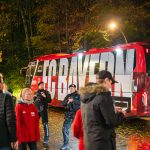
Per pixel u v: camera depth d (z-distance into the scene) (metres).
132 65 16.08
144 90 15.83
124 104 16.30
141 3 26.75
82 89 5.62
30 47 35.19
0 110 6.12
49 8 30.14
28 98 8.44
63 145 10.39
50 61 23.44
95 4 27.05
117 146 11.10
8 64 36.41
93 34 27.36
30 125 8.39
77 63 20.14
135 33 26.73
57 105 22.45
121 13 26.16
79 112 6.30
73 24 29.23
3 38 37.09
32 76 26.00
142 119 17.95
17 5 34.84
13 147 6.20
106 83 5.56
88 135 5.51
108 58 17.44
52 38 31.16
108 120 5.32
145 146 11.07
